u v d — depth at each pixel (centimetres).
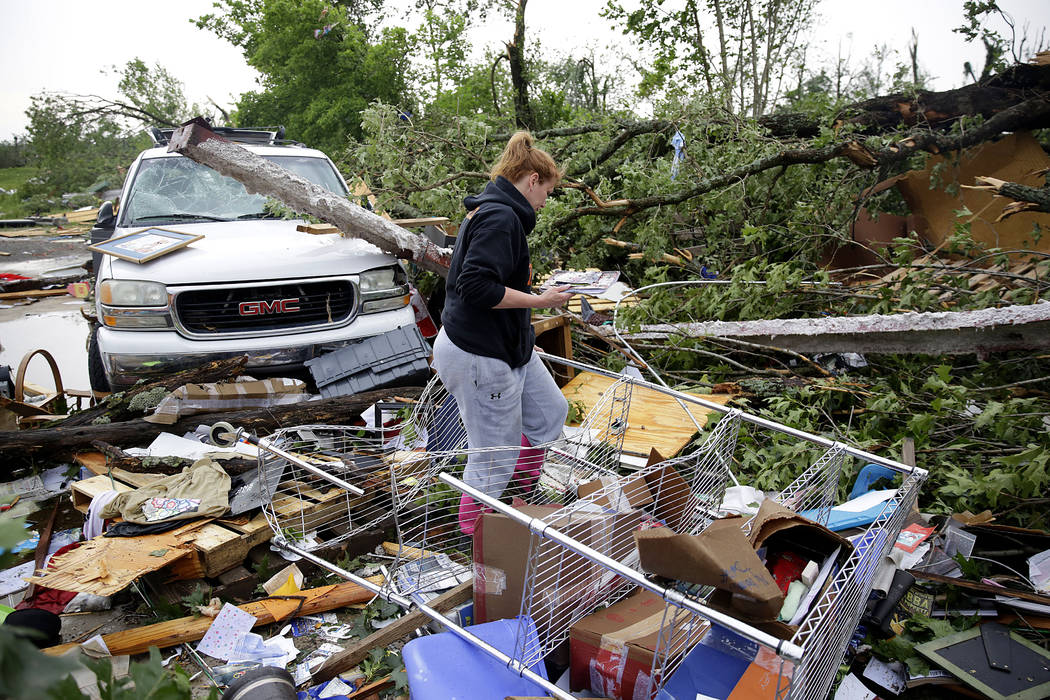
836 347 462
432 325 542
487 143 773
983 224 757
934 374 416
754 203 687
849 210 709
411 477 301
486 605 257
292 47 1658
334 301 456
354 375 433
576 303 575
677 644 217
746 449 394
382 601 297
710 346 529
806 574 218
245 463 348
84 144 2077
